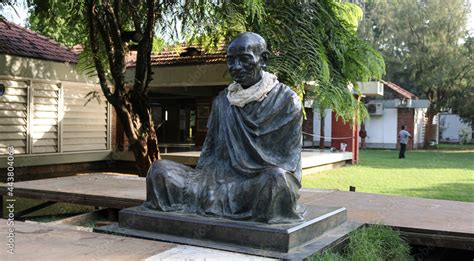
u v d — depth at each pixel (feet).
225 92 14.97
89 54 32.68
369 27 92.73
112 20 27.76
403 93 85.35
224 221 12.44
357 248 13.14
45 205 24.58
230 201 12.96
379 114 86.53
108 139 46.70
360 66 28.73
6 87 37.29
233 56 13.48
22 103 38.73
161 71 42.68
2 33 39.78
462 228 14.67
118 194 20.95
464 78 94.73
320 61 25.61
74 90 43.21
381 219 16.07
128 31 30.40
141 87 29.78
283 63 25.04
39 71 39.73
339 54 27.50
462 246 14.12
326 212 14.25
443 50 90.17
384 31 96.89
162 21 30.04
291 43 25.96
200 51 40.45
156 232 13.20
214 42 30.40
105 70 32.53
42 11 29.55
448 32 91.09
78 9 27.02
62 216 24.59
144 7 30.19
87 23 30.73
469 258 16.01
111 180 26.25
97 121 45.62
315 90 25.76
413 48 93.35
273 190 12.25
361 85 51.90
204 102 54.39
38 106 40.06
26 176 39.32
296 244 11.90
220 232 12.28
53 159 41.47
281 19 26.37
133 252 11.25
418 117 93.97
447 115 125.70
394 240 14.33
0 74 36.65
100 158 46.01
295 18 26.32
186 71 41.50
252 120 13.76
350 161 55.47
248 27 26.68
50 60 40.32
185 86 45.62
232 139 13.92
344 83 28.22
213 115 14.88
